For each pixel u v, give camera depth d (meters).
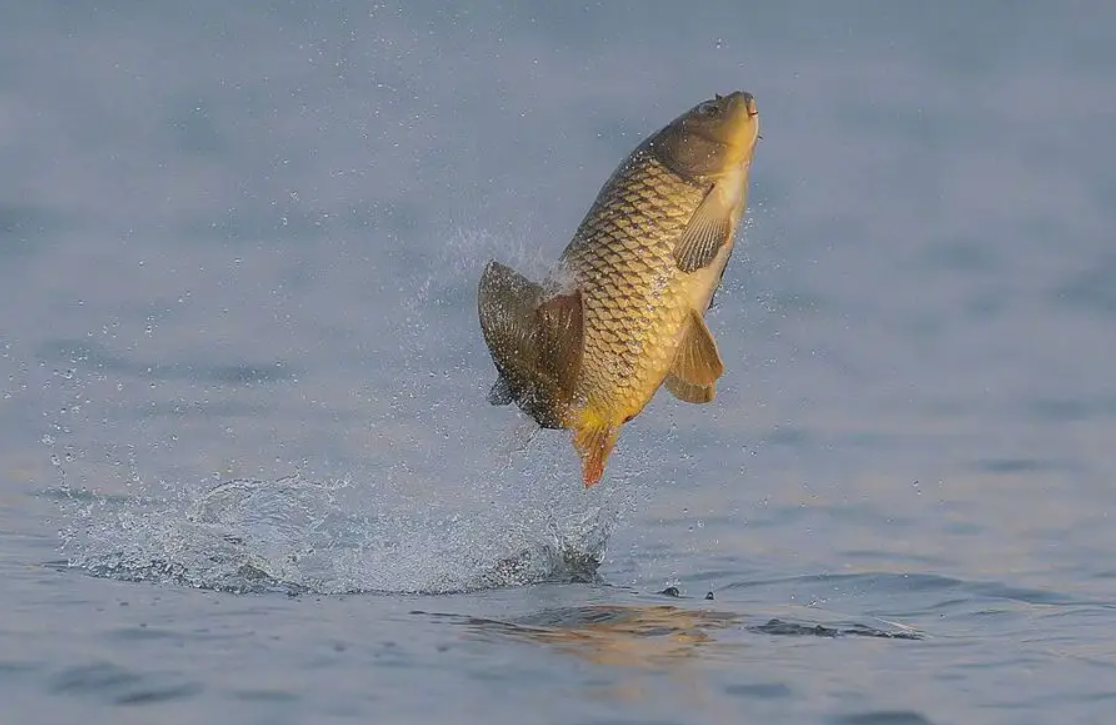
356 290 47.88
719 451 36.25
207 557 25.19
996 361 46.91
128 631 20.41
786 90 100.44
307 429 35.19
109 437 34.62
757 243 60.91
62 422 35.56
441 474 31.62
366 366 40.44
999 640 22.33
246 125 74.56
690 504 32.06
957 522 31.73
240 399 37.44
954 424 40.16
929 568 27.97
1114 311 53.62
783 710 18.14
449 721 17.25
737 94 21.67
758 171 76.75
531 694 18.19
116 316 44.94
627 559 27.78
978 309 53.38
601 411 21.69
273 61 89.62
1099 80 113.88
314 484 30.22
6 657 19.14
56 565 24.56
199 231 55.78
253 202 59.91
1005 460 36.84
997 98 104.31
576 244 21.69
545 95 83.38
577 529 28.17
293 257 51.81
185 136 73.06
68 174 65.38
